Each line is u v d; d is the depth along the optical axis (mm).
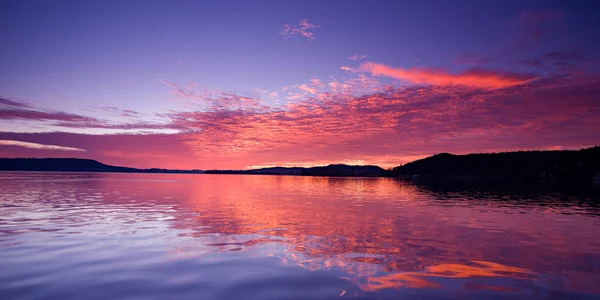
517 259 10594
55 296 7230
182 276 8648
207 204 28234
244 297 7281
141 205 26516
